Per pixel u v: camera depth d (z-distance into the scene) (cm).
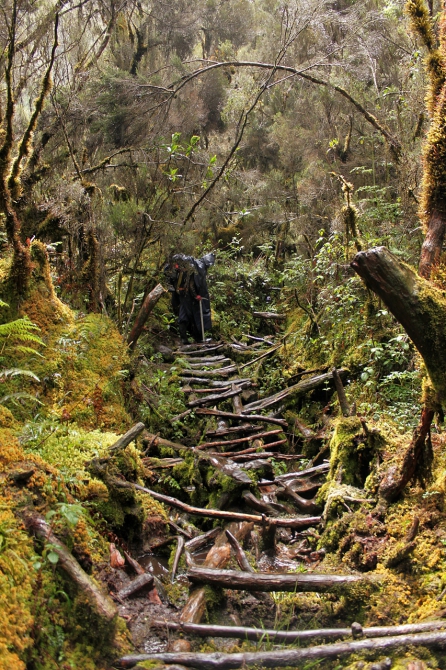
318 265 816
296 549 399
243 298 1065
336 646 253
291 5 1026
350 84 932
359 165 913
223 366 814
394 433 429
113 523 359
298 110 1128
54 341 487
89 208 641
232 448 581
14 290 469
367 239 669
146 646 280
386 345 568
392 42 896
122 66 1064
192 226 906
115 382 512
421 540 322
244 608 323
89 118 839
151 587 322
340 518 382
